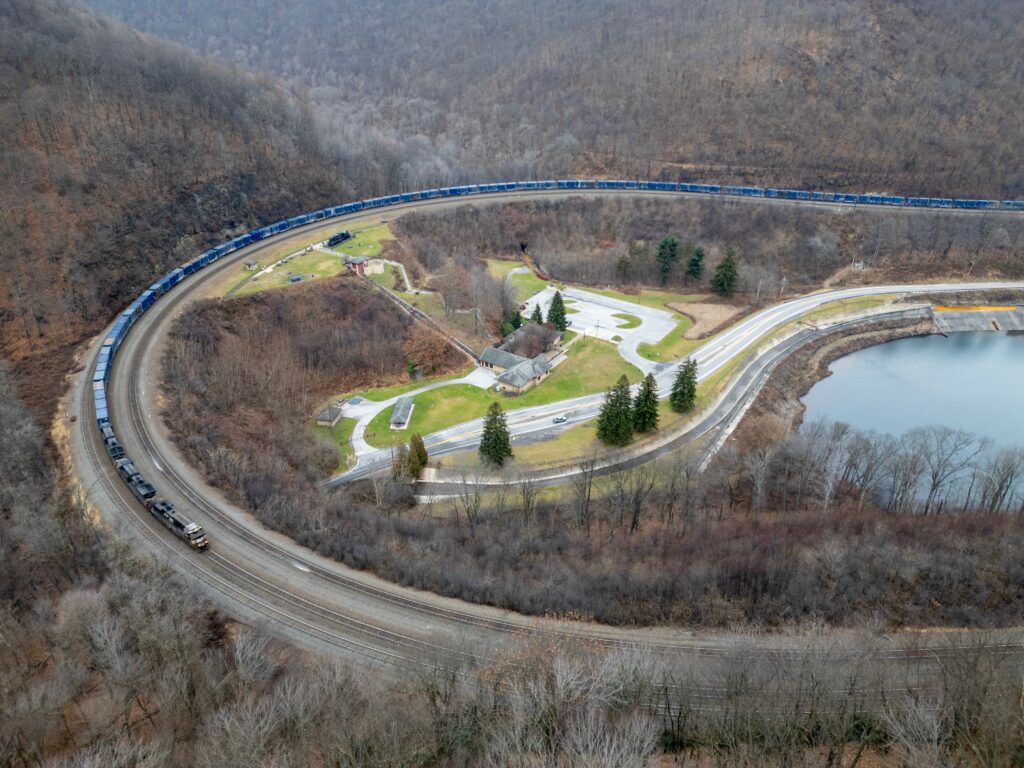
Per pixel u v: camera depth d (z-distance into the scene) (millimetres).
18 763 56781
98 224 159625
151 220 171000
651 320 184625
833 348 178250
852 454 117812
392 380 151125
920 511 114625
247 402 130750
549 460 124312
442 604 85188
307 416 135500
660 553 97875
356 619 81875
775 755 55969
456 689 61312
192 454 108875
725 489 118000
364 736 53406
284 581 87312
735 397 150000
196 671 64625
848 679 63406
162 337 136750
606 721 56375
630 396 139625
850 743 60188
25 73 182500
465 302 175375
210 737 54375
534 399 146125
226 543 92812
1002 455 115000
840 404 155250
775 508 114875
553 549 98875
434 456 125250
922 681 68938
